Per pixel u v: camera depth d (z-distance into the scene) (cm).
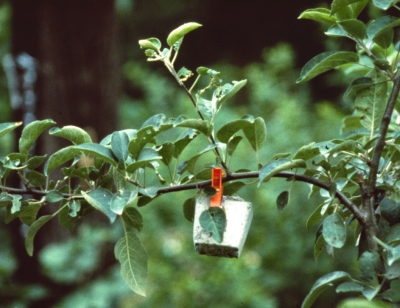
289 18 1405
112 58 610
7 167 176
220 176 173
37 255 579
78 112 601
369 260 157
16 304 555
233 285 588
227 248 168
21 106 616
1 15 870
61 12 592
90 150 165
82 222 563
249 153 790
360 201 188
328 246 190
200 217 165
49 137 579
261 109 938
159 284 586
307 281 687
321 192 195
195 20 1481
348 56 181
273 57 1024
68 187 185
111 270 538
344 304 140
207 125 169
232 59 1464
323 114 839
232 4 1431
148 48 180
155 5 1460
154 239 664
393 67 181
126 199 162
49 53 596
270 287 674
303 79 183
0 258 677
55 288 564
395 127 245
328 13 187
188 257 621
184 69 178
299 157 172
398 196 179
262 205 721
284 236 705
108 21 605
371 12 616
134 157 167
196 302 577
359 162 192
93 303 507
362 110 190
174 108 1055
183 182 187
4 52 866
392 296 156
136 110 1070
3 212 752
